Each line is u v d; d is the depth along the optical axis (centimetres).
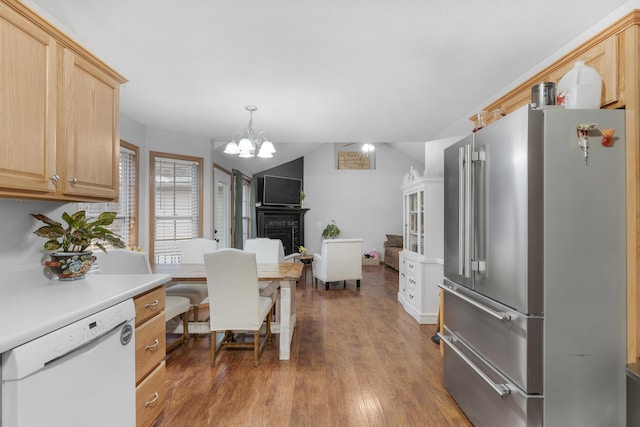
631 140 140
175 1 165
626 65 141
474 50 217
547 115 141
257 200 820
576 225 141
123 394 140
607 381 142
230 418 194
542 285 141
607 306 142
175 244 436
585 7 172
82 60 162
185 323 308
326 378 244
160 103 319
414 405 209
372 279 652
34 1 164
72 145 155
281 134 445
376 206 889
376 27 189
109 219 184
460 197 187
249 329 262
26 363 93
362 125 399
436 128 413
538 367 140
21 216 162
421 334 338
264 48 213
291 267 324
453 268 210
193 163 455
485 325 172
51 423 102
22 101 129
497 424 162
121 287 155
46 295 139
